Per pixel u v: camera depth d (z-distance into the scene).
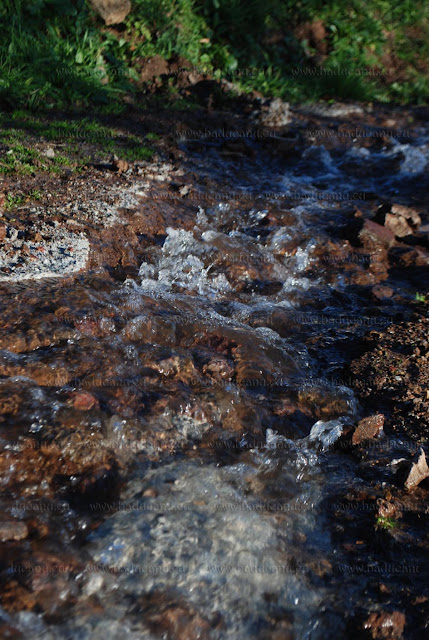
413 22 13.36
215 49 11.02
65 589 2.83
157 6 10.73
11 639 2.58
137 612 2.82
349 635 2.88
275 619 2.90
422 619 2.92
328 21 12.53
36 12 9.38
